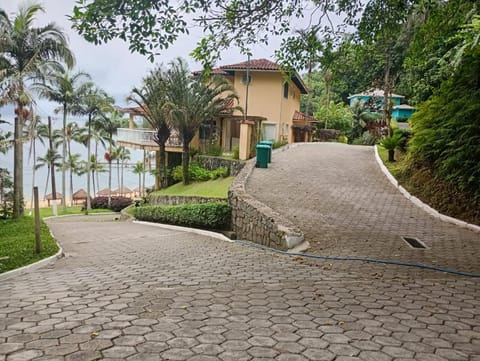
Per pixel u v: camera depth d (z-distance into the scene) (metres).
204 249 8.31
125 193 50.28
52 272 6.50
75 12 5.11
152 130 24.83
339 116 37.12
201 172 21.44
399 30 7.79
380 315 3.76
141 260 7.18
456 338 3.24
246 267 6.11
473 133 10.11
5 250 8.61
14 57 16.98
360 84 38.03
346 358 2.85
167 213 14.24
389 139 16.05
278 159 17.41
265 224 8.35
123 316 3.73
